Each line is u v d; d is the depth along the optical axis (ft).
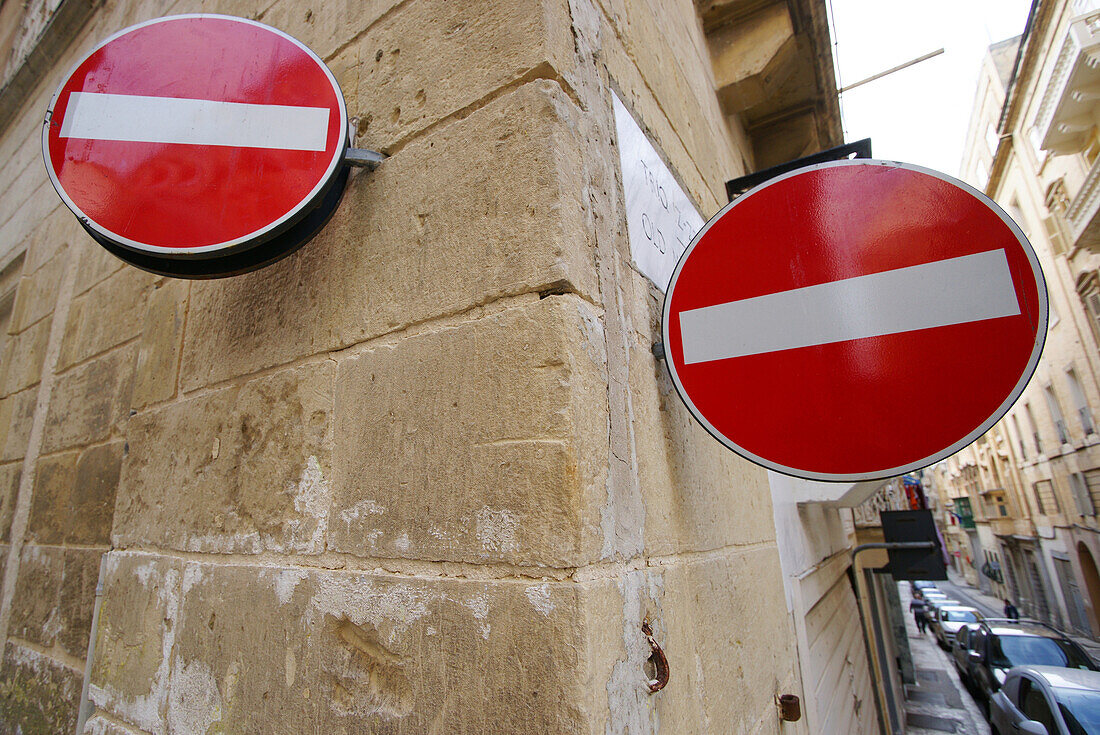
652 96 5.17
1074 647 27.89
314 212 3.53
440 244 3.17
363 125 3.93
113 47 3.61
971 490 100.73
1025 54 45.19
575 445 2.46
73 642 5.49
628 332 3.44
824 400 3.10
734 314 3.42
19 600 6.59
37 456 7.28
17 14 12.87
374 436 3.13
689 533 3.84
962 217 3.04
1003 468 77.15
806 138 12.14
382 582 2.86
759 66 9.45
